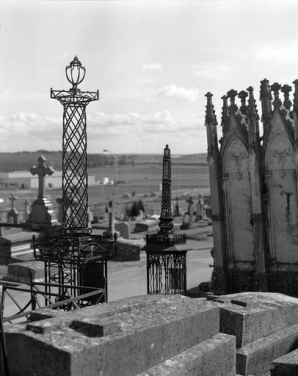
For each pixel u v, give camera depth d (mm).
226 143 17203
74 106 12109
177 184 155625
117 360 4938
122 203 75688
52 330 5004
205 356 5945
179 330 5848
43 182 28344
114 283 20266
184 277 15086
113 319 5488
